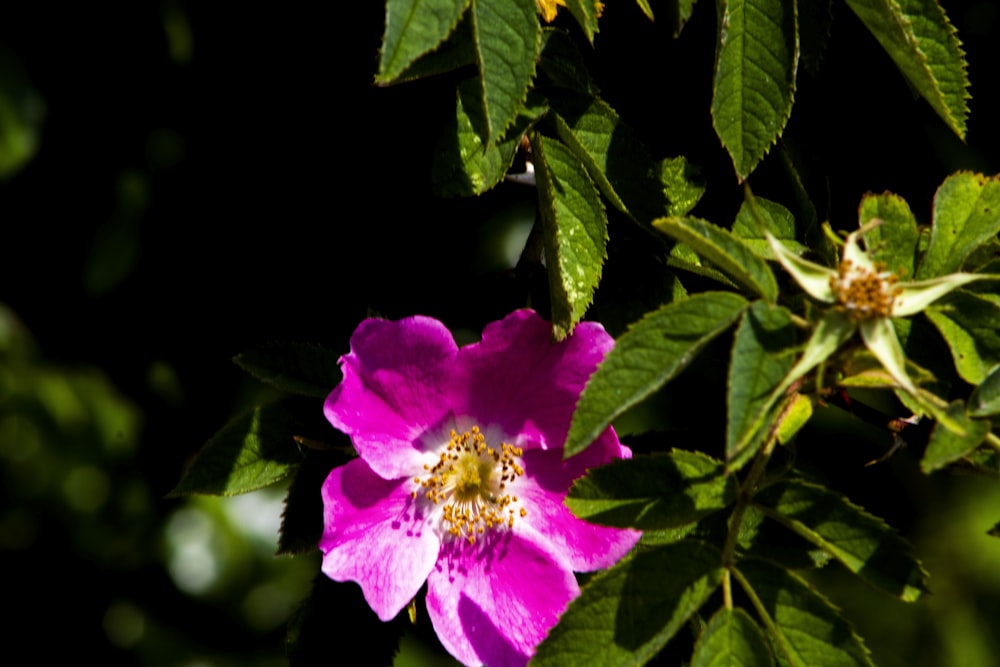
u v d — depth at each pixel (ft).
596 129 1.94
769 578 1.84
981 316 1.86
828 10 1.93
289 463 1.94
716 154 2.01
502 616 1.94
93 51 2.25
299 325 2.14
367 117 2.14
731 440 1.77
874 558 1.83
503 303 2.02
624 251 1.97
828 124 2.04
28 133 2.25
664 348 1.80
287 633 1.94
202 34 2.21
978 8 2.14
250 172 2.20
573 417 1.80
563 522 1.95
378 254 2.14
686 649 1.91
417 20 1.77
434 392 1.94
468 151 1.90
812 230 1.97
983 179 1.90
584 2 1.86
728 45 1.86
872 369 1.83
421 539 1.95
